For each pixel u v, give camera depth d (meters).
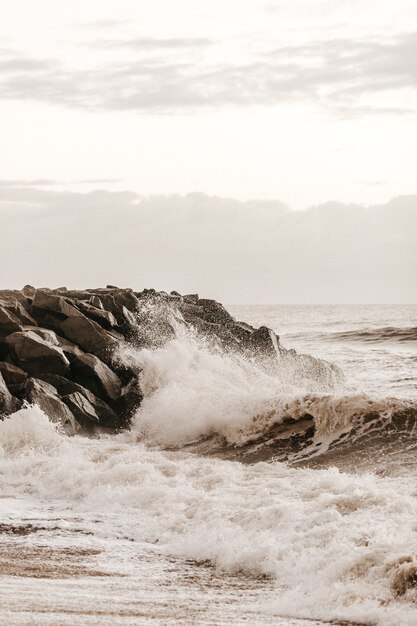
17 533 18.00
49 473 23.03
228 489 20.53
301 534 16.08
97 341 36.16
